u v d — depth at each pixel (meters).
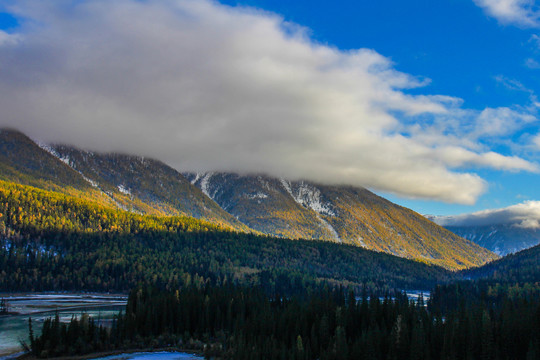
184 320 172.25
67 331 148.00
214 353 143.50
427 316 164.62
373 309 169.25
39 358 134.88
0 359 133.12
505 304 169.75
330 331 164.12
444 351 135.75
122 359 137.12
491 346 136.38
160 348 151.88
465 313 159.25
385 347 142.25
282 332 158.38
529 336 140.12
